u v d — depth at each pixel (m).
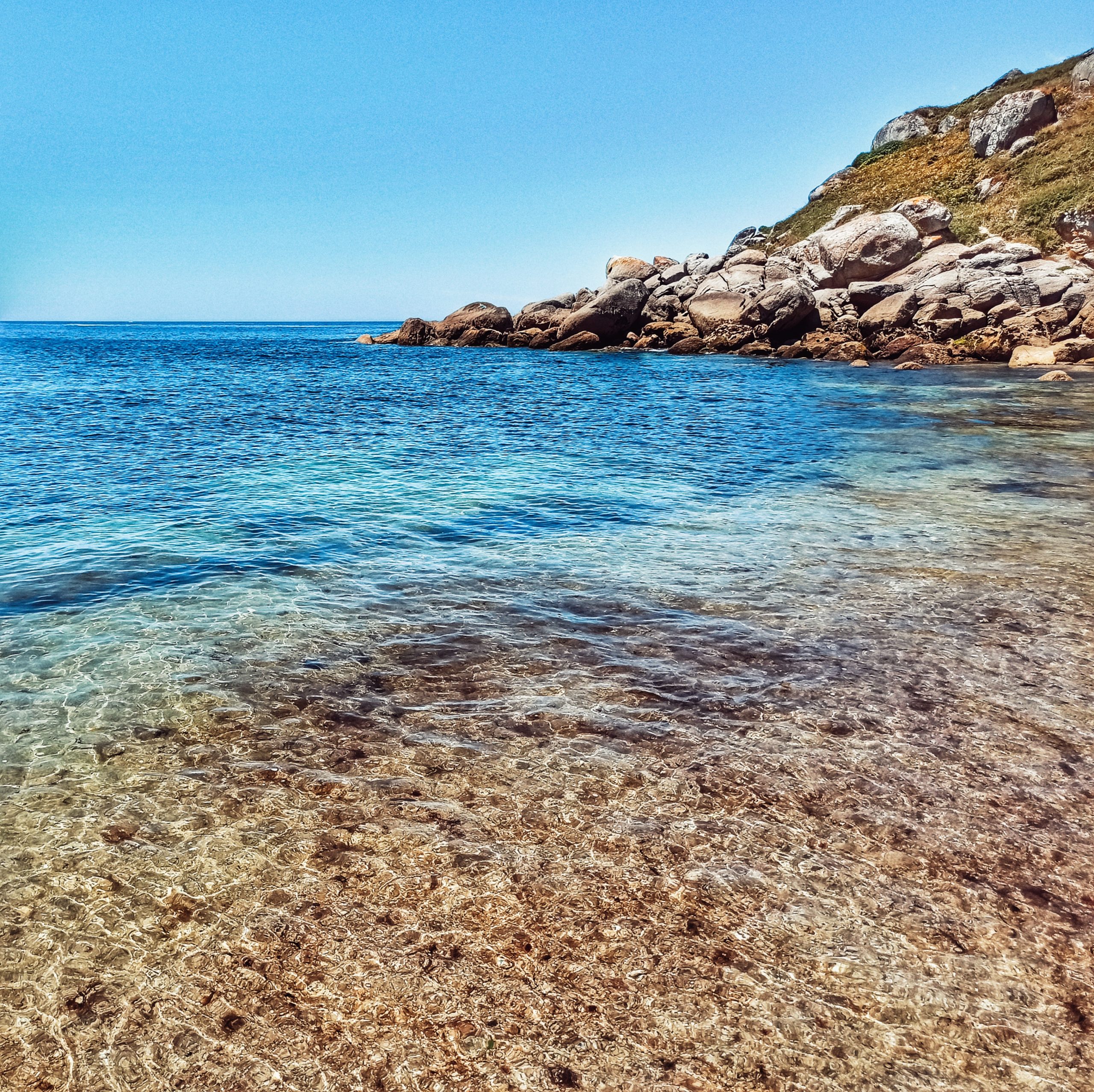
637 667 6.33
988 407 23.48
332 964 3.34
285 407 24.64
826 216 62.28
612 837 4.21
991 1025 3.08
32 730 5.29
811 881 3.89
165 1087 2.79
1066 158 49.59
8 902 3.68
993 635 6.99
